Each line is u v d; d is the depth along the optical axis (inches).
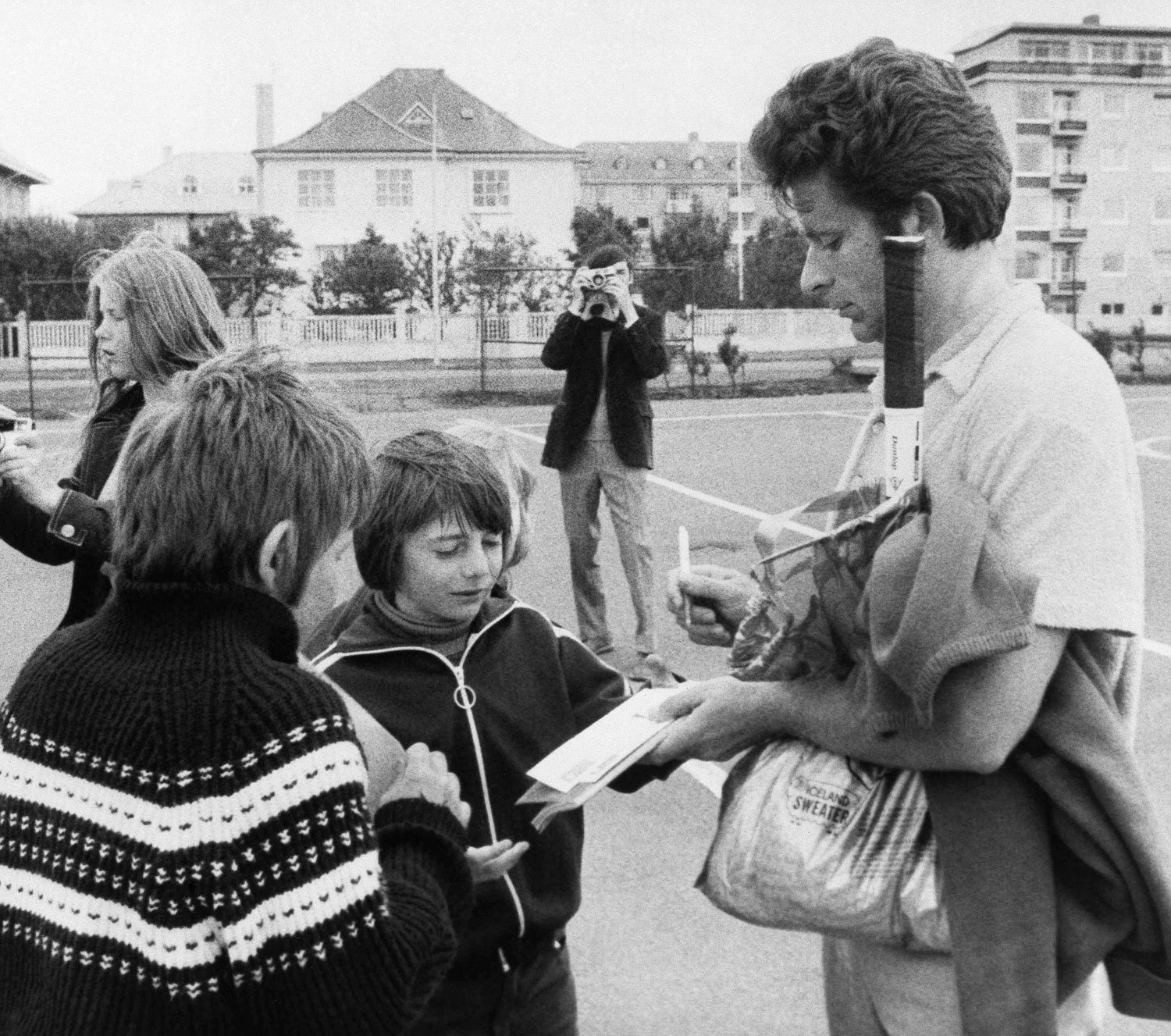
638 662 275.3
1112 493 66.1
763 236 2063.2
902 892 70.0
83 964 59.5
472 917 91.0
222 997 58.7
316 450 65.1
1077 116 2903.5
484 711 95.1
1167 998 70.7
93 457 138.6
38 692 63.6
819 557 69.0
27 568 394.0
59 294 1520.7
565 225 2586.1
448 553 93.2
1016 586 62.4
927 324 73.0
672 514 472.1
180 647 61.6
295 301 2482.8
